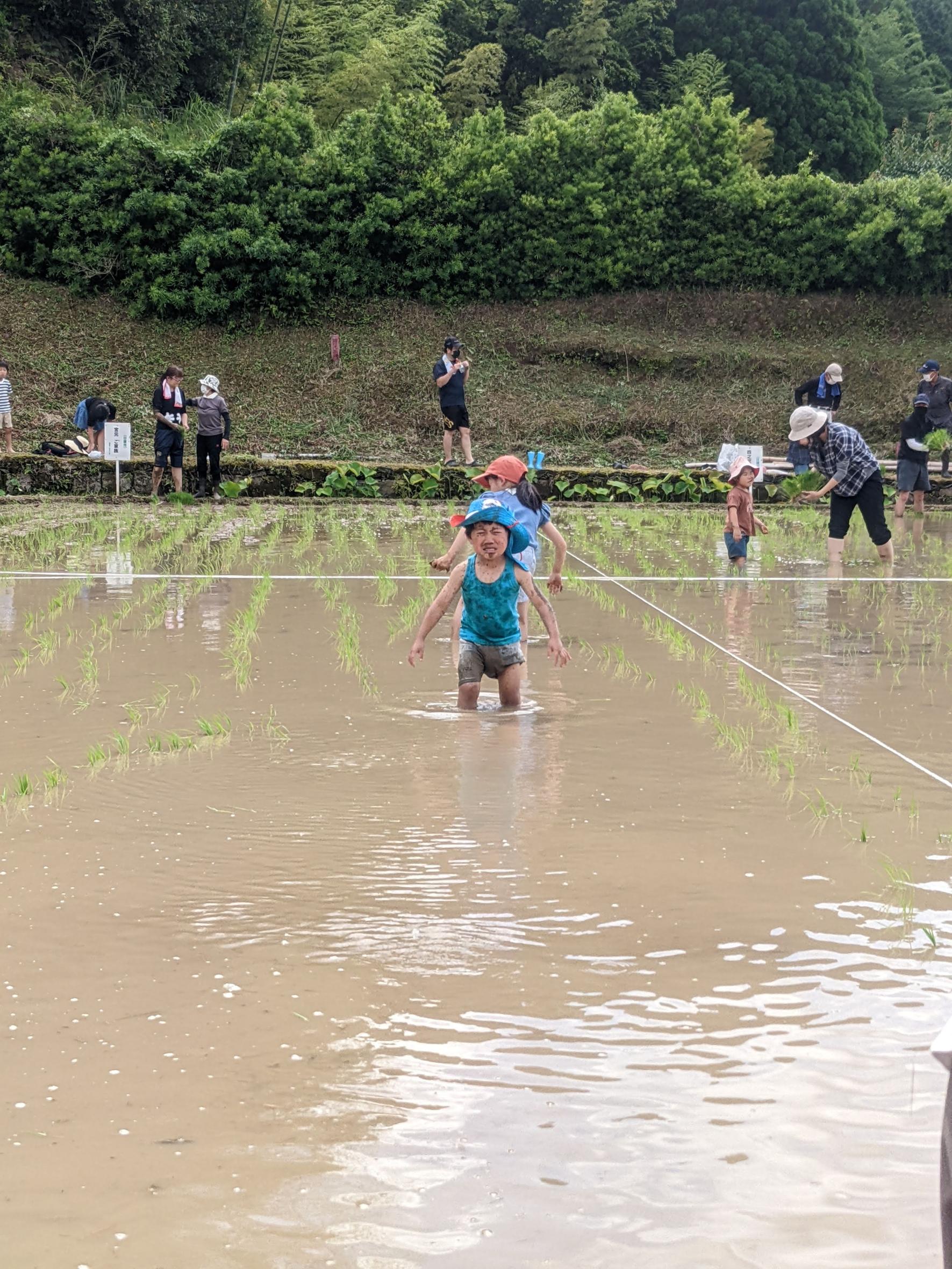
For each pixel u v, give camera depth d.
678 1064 3.14
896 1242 2.45
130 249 30.95
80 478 21.88
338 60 39.91
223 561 14.12
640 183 33.03
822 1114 2.91
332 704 7.39
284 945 3.89
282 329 31.30
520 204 32.53
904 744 6.55
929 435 20.11
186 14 36.44
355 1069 3.12
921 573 13.74
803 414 14.43
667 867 4.61
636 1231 2.49
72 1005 3.47
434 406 29.23
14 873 4.54
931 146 45.47
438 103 32.81
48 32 35.03
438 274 32.28
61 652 8.90
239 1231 2.49
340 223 31.80
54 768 6.00
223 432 21.75
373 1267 2.38
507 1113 2.92
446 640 9.49
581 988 3.58
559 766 6.03
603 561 14.57
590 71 42.03
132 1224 2.51
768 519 20.38
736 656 9.01
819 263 33.41
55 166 31.27
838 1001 3.50
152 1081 3.06
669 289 33.28
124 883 4.43
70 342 29.66
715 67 42.69
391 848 4.82
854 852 4.80
